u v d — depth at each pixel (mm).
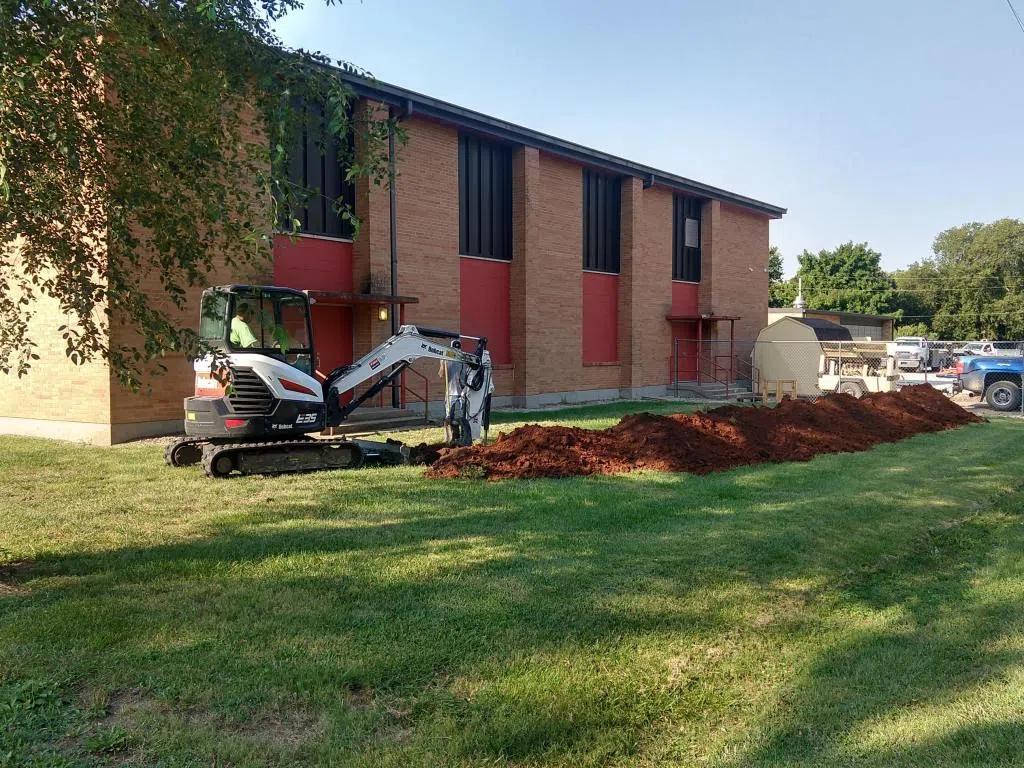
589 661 4148
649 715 3656
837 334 28531
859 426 14055
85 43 4797
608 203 24781
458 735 3355
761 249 31781
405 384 17469
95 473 9914
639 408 21094
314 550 6219
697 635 4566
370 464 10734
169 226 4926
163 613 4727
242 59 5266
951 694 3887
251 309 9820
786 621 4859
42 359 13414
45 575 5566
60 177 4887
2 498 8312
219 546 6312
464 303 19906
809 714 3711
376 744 3289
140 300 4750
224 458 9695
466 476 9609
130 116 4938
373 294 16562
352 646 4254
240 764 3098
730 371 28141
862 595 5477
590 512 7652
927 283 75875
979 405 23266
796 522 7289
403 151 17219
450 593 5152
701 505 8031
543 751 3299
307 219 15953
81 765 3061
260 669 3953
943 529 7324
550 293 21906
